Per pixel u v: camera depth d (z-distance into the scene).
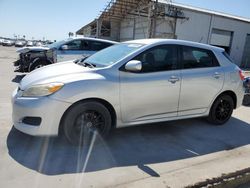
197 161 3.46
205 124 5.02
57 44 9.67
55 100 3.30
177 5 23.02
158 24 21.86
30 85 3.46
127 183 2.83
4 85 7.77
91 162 3.24
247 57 28.34
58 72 3.70
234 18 25.70
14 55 23.06
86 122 3.56
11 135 3.83
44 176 2.86
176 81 4.14
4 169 2.94
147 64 3.95
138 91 3.81
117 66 3.73
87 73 3.60
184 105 4.36
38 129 3.34
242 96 5.18
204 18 23.89
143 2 21.59
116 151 3.61
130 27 26.48
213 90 4.65
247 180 3.21
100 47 9.95
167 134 4.38
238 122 5.35
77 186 2.71
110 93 3.59
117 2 22.31
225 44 26.17
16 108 3.45
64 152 3.44
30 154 3.32
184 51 4.33
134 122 3.94
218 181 3.03
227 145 4.09
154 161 3.39
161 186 2.80
